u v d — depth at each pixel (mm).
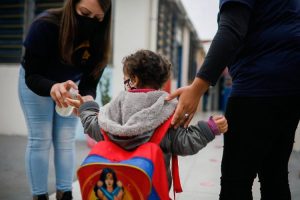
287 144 1354
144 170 1080
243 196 1256
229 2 1154
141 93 1286
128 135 1215
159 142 1227
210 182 2668
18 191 2303
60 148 1993
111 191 1128
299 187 2516
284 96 1188
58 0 4590
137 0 4371
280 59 1182
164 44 5637
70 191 2033
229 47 1139
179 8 6453
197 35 9344
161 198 1159
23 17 4703
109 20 1790
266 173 1418
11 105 4730
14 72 4680
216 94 14758
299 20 1218
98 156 1195
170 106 1271
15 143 4082
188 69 8961
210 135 1219
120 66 4383
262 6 1213
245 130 1230
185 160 3412
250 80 1219
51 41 1693
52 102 1896
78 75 1945
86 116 1418
